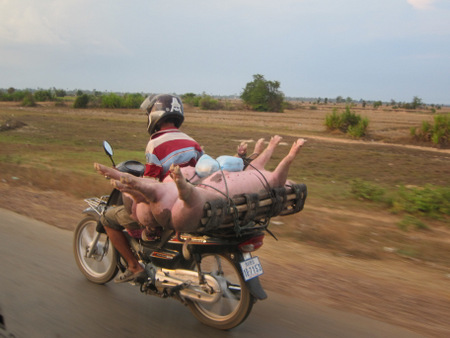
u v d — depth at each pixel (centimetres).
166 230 422
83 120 3588
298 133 3122
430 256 689
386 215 957
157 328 409
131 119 3884
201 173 380
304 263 618
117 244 454
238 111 6606
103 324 412
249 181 384
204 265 444
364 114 6712
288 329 418
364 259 668
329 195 1126
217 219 349
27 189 1059
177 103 435
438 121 2744
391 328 425
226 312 418
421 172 1639
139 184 347
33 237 671
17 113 4181
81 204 923
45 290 482
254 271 399
